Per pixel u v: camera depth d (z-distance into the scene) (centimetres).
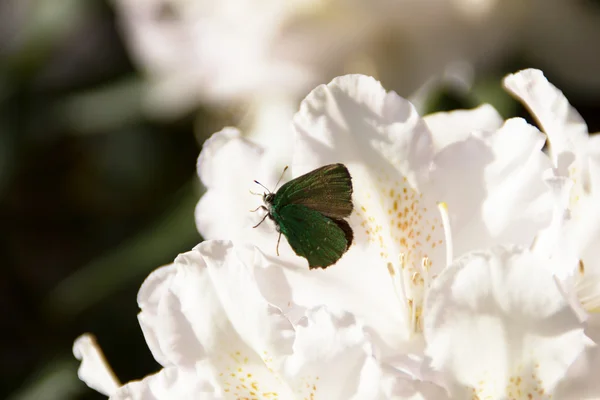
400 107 41
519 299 38
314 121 41
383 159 41
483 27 48
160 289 41
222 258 40
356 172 41
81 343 42
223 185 42
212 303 40
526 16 50
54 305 58
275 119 52
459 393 39
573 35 50
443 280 38
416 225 42
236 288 40
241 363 40
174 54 54
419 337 41
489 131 41
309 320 39
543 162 40
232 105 54
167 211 56
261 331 39
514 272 38
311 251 40
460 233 41
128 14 55
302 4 49
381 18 49
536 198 41
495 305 38
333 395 39
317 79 50
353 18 49
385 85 49
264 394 40
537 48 51
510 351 38
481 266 38
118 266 56
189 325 40
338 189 39
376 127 41
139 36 55
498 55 49
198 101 56
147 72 57
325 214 39
